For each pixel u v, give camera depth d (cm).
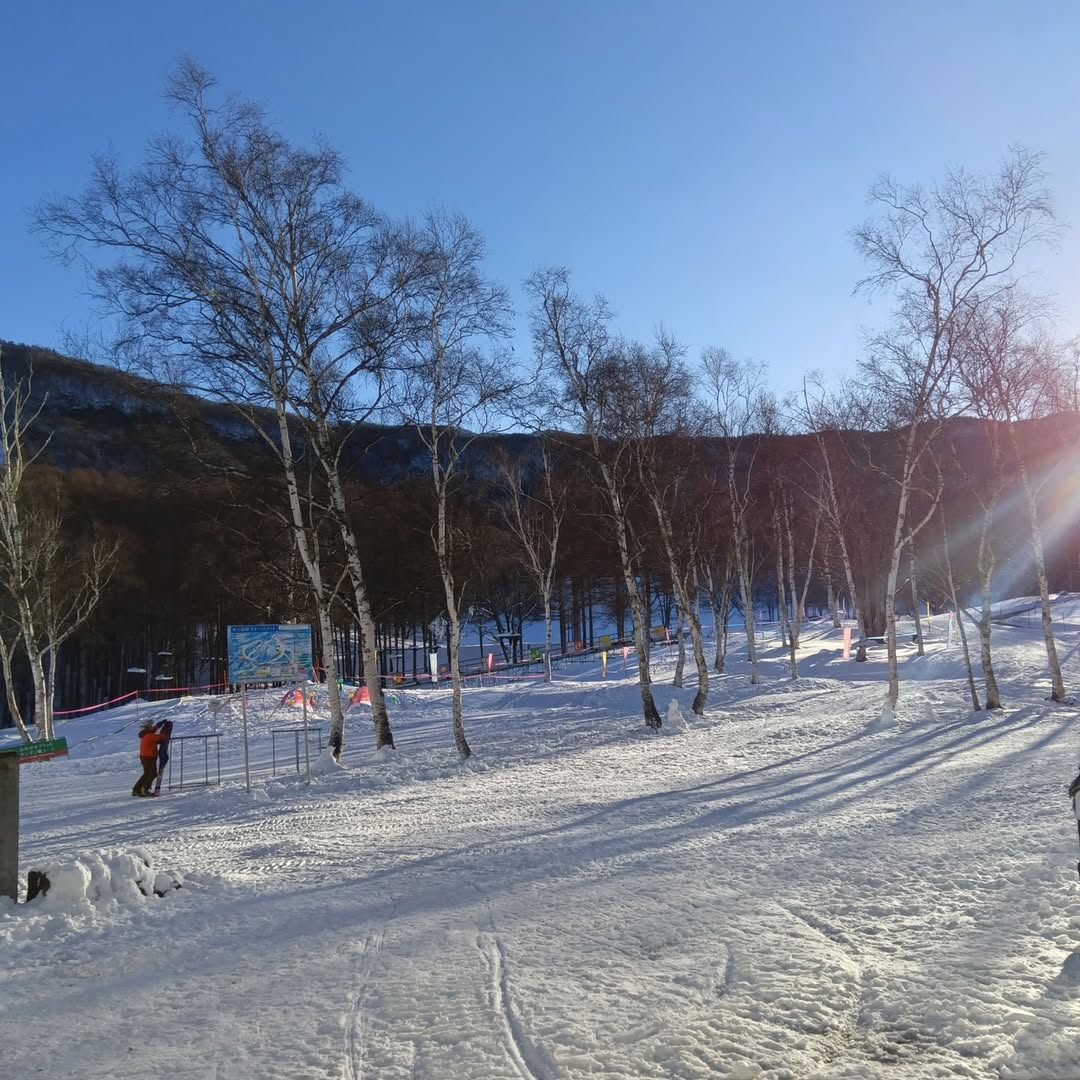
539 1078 395
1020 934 541
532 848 918
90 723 3209
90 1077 430
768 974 502
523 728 2478
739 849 845
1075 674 2938
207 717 3080
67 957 630
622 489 2612
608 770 1590
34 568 2808
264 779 1809
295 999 521
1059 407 2236
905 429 2364
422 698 3522
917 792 1114
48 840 1259
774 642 5456
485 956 575
